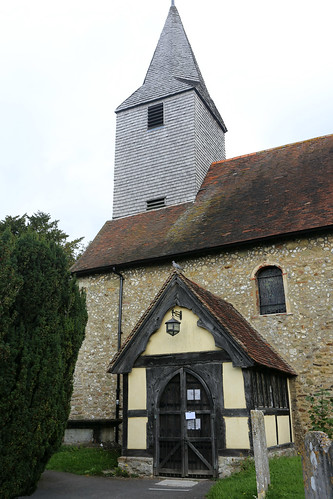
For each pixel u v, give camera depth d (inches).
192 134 689.0
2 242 295.3
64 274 339.9
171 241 562.6
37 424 288.8
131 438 382.6
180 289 398.6
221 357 367.9
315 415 419.2
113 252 606.2
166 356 389.1
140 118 754.2
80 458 419.8
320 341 439.8
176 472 358.3
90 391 547.8
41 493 305.9
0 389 273.7
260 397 365.4
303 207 505.4
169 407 378.0
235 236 507.2
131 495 296.0
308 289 458.3
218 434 352.5
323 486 152.6
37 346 299.3
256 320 472.1
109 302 573.6
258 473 247.3
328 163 573.3
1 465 268.1
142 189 703.1
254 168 650.8
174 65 772.6
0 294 283.6
